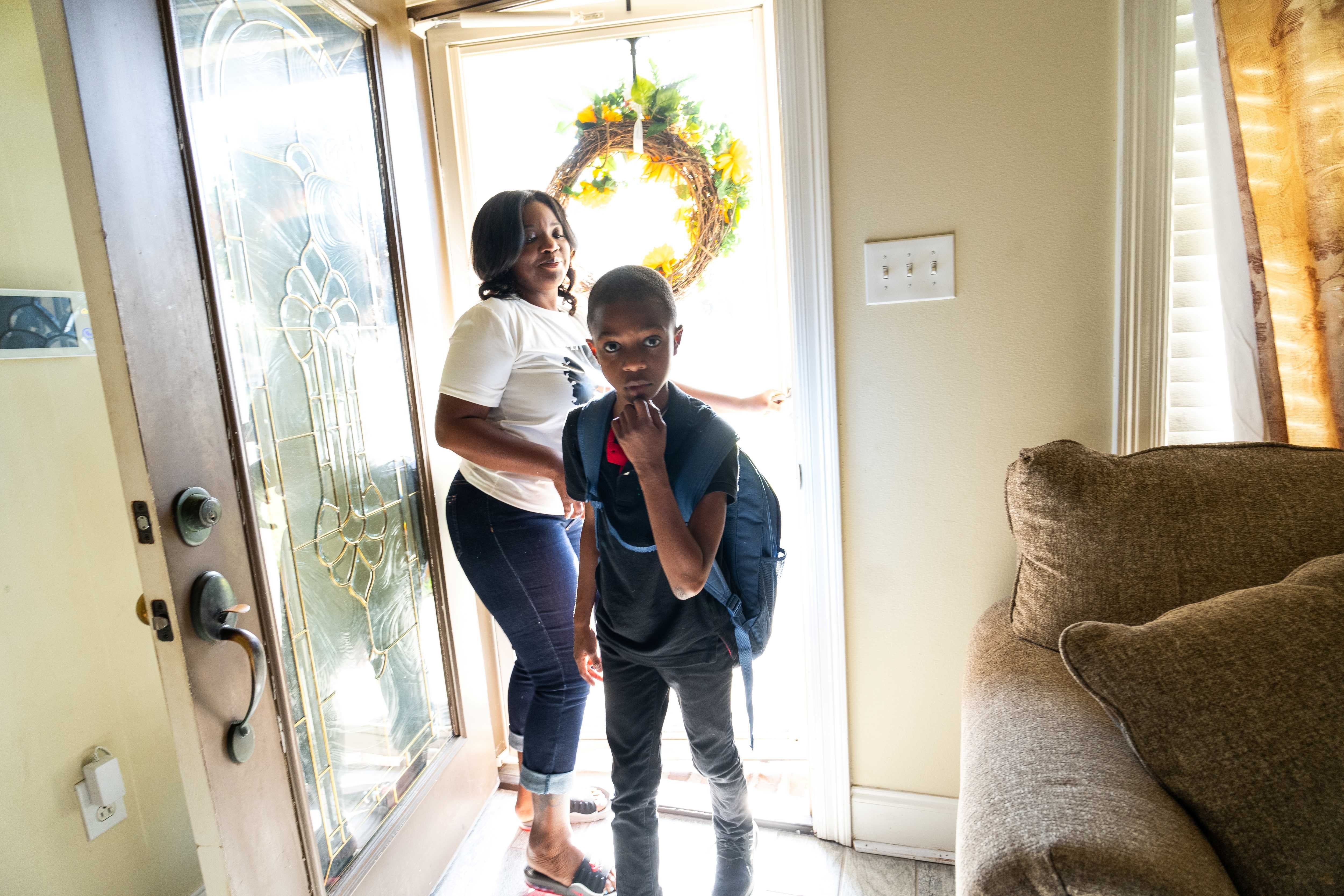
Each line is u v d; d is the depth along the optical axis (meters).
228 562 1.01
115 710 1.28
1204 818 0.77
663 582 1.11
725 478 1.06
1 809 1.11
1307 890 0.73
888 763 1.52
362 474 1.43
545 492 1.45
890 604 1.46
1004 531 1.38
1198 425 1.36
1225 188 1.19
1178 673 0.79
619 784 1.22
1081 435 1.32
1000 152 1.27
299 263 1.27
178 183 0.95
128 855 1.30
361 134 1.46
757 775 1.82
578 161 1.72
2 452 1.13
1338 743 0.75
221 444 1.00
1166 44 1.17
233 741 0.99
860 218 1.34
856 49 1.29
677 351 1.09
